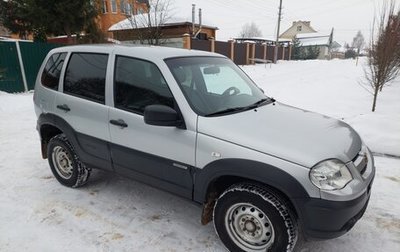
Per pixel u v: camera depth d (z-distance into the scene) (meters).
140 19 17.72
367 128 5.91
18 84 11.62
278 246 2.42
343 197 2.26
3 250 2.79
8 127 6.90
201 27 25.95
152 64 3.01
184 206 3.55
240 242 2.65
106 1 25.44
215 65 3.55
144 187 3.99
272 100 3.67
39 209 3.46
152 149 2.97
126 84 3.16
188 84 2.98
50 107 3.84
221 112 2.88
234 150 2.48
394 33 7.88
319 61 35.09
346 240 2.92
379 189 3.89
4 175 4.35
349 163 2.46
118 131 3.19
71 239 2.94
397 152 4.96
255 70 22.55
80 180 3.84
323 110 8.10
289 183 2.27
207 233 3.05
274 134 2.55
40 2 14.80
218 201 2.68
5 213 3.38
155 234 3.03
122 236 2.99
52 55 4.01
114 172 3.46
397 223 3.18
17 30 17.23
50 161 4.03
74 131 3.62
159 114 2.65
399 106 8.43
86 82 3.51
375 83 8.00
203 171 2.66
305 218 2.30
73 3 14.89
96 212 3.40
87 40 16.78
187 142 2.72
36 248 2.81
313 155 2.33
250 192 2.46
